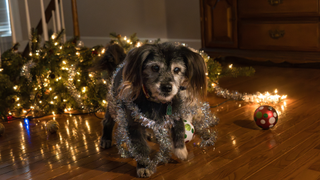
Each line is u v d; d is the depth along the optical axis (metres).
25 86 3.06
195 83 1.64
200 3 4.82
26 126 2.71
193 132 2.03
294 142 2.02
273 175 1.62
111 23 6.69
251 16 4.35
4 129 2.53
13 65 3.19
